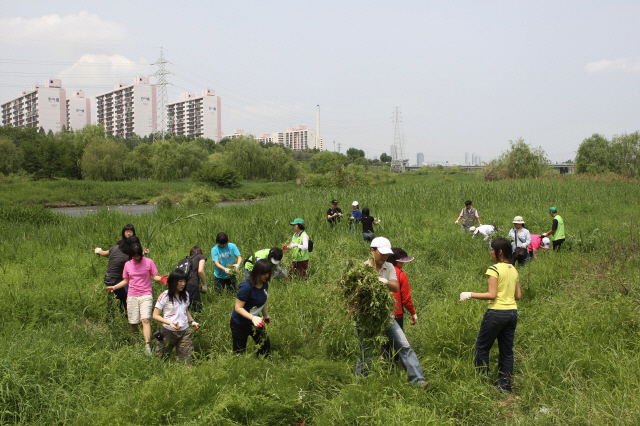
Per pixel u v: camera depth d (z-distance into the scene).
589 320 5.60
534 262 8.88
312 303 6.52
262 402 3.89
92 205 44.66
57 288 7.35
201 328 5.89
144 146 65.81
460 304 6.34
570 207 17.45
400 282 5.04
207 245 10.60
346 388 4.32
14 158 55.78
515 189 21.34
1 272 8.46
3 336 5.41
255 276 5.00
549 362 4.68
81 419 3.74
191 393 3.94
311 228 12.02
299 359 5.14
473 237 11.62
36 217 16.06
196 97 170.50
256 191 56.19
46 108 163.50
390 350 4.64
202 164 63.62
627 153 48.03
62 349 4.90
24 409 3.88
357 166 33.12
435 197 19.66
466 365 4.76
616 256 8.22
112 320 6.30
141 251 5.88
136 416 3.65
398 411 3.70
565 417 3.72
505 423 3.79
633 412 3.58
